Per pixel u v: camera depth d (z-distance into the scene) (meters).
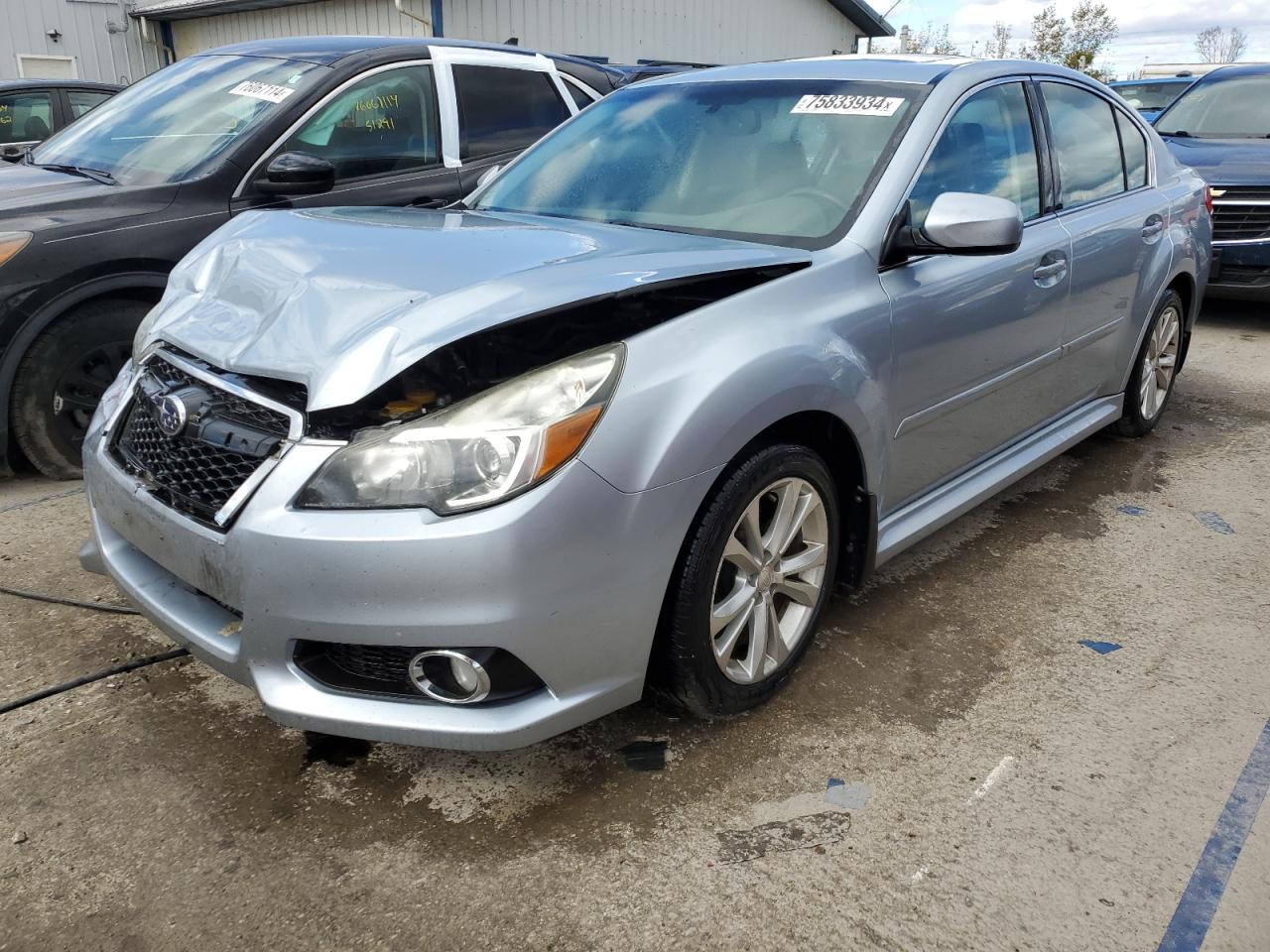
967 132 3.16
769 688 2.58
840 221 2.78
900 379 2.78
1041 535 3.77
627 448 2.05
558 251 2.44
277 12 16.22
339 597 1.95
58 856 2.08
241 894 2.00
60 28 16.77
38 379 3.86
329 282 2.26
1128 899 2.01
